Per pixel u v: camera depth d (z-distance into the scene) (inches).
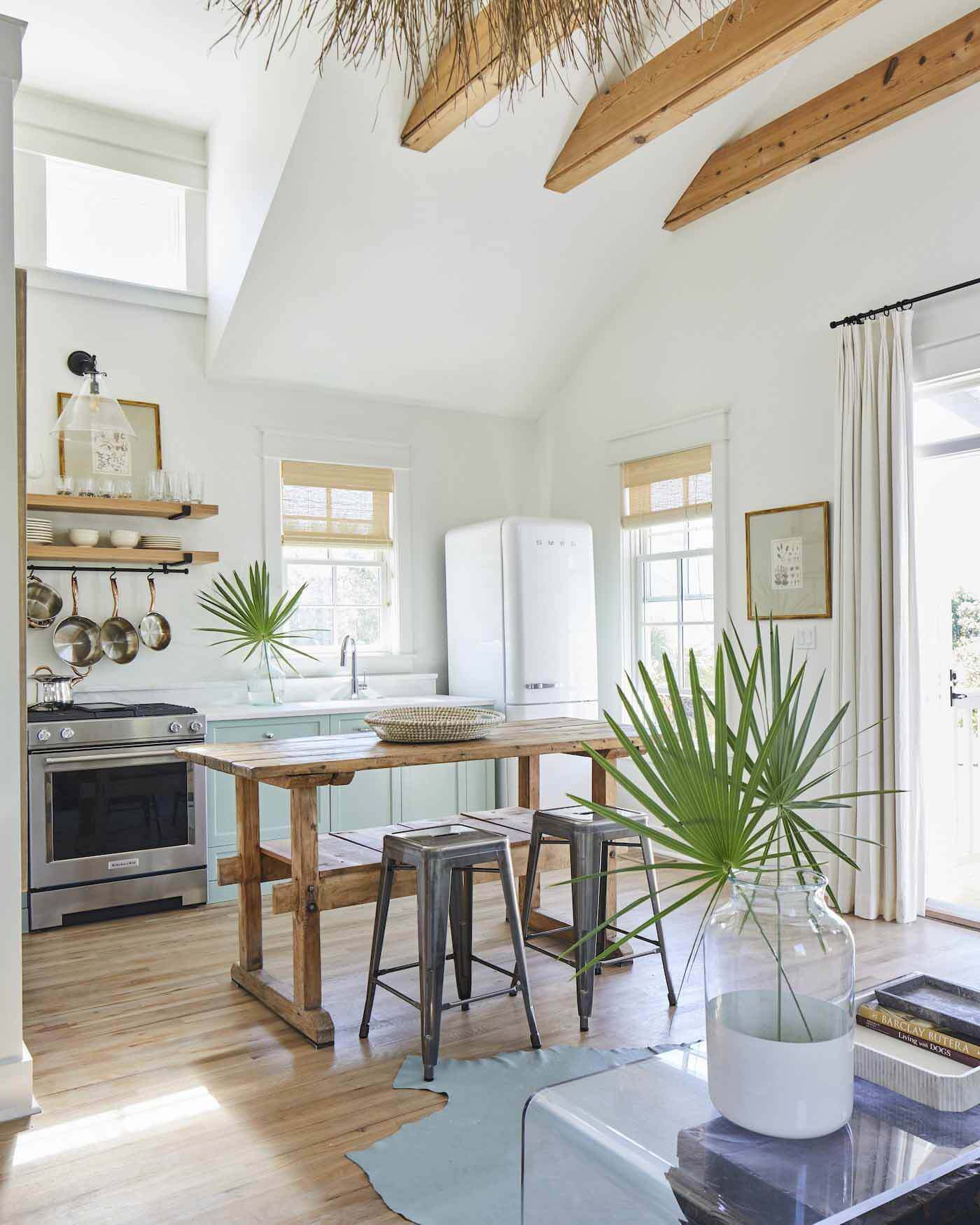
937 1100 59.1
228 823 178.9
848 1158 54.3
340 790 188.9
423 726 125.4
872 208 165.8
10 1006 98.3
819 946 57.0
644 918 160.7
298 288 190.2
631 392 219.1
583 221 196.7
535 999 126.2
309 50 155.1
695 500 202.5
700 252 200.1
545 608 209.3
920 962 136.2
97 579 188.7
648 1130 57.6
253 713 181.3
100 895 163.9
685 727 57.7
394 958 142.9
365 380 219.3
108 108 191.2
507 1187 82.1
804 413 177.6
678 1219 51.1
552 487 246.5
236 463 206.8
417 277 197.3
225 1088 101.7
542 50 62.4
